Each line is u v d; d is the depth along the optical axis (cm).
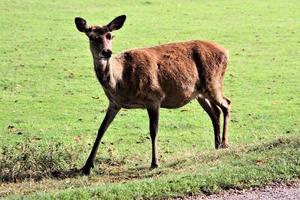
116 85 2648
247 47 5888
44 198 2050
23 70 5075
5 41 5981
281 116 3981
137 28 6562
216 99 2945
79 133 3631
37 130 3681
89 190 2095
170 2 7862
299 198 1998
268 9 7494
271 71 5125
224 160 2477
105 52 2564
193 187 2098
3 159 2678
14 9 7250
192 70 2848
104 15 7094
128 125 3784
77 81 4831
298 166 2238
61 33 6338
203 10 7438
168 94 2784
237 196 2042
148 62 2719
